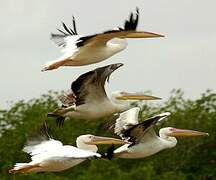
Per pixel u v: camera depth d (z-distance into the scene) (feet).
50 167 81.92
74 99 90.84
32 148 82.89
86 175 108.27
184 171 117.08
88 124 116.16
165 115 89.76
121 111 91.50
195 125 118.01
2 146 115.03
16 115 120.37
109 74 88.53
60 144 82.79
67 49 87.71
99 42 86.58
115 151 91.15
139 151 91.30
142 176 108.06
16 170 81.87
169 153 117.08
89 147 87.25
